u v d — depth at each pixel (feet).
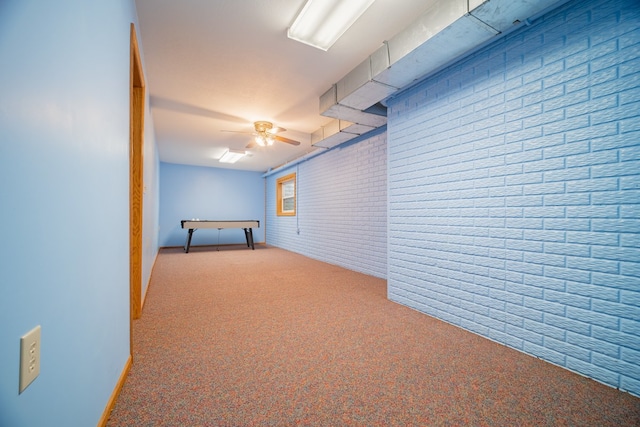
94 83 3.25
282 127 14.19
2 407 1.69
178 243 24.49
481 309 6.69
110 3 3.87
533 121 5.82
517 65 6.11
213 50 7.62
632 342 4.52
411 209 8.71
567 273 5.28
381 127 12.87
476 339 6.47
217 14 6.28
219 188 26.21
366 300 9.36
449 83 7.62
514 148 6.13
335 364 5.30
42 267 2.18
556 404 4.23
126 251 4.95
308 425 3.73
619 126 4.71
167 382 4.65
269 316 7.82
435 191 7.94
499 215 6.39
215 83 9.48
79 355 2.86
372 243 13.37
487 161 6.64
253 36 7.04
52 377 2.32
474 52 6.97
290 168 22.54
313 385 4.63
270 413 3.95
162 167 23.93
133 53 5.58
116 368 4.26
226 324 7.22
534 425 3.80
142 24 6.57
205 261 17.22
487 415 3.98
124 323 4.77
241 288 10.78
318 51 7.67
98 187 3.43
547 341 5.52
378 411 4.02
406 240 8.87
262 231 28.14
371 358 5.54
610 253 4.78
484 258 6.66
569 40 5.32
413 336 6.59
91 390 3.20
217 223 21.86
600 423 3.85
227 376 4.85
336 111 10.13
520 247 5.99
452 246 7.44
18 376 1.86
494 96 6.54
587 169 5.06
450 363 5.39
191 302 9.02
